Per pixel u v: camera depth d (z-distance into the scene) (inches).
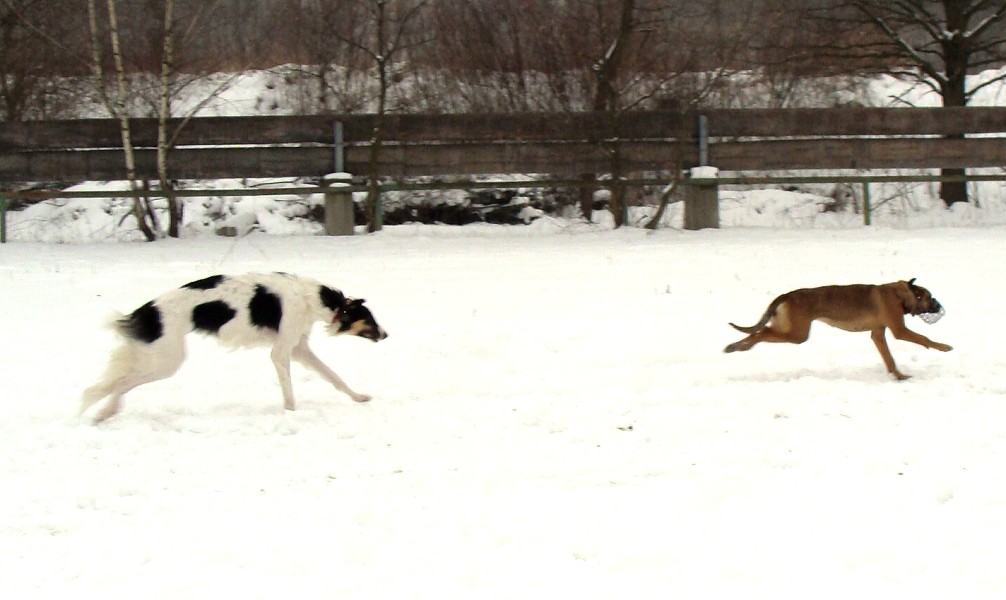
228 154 697.6
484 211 808.3
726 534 223.6
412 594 197.3
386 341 406.3
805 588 197.8
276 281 323.9
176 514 239.6
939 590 196.2
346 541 222.1
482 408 323.9
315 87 910.4
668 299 475.5
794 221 801.6
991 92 992.9
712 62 847.1
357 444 290.2
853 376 359.6
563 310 455.5
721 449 280.7
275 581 203.9
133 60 842.2
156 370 310.3
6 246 645.9
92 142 689.6
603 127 721.6
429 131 710.5
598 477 261.3
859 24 860.0
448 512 238.5
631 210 783.1
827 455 274.2
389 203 802.2
